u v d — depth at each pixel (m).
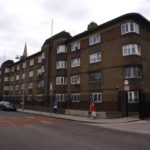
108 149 7.69
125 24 23.72
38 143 8.58
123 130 12.64
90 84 27.34
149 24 25.84
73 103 29.73
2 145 8.23
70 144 8.41
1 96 58.72
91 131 12.05
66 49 32.91
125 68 23.05
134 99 21.77
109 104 24.14
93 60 27.47
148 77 24.59
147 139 9.76
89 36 28.72
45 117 21.48
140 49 23.64
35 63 42.97
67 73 31.91
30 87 43.66
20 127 13.45
